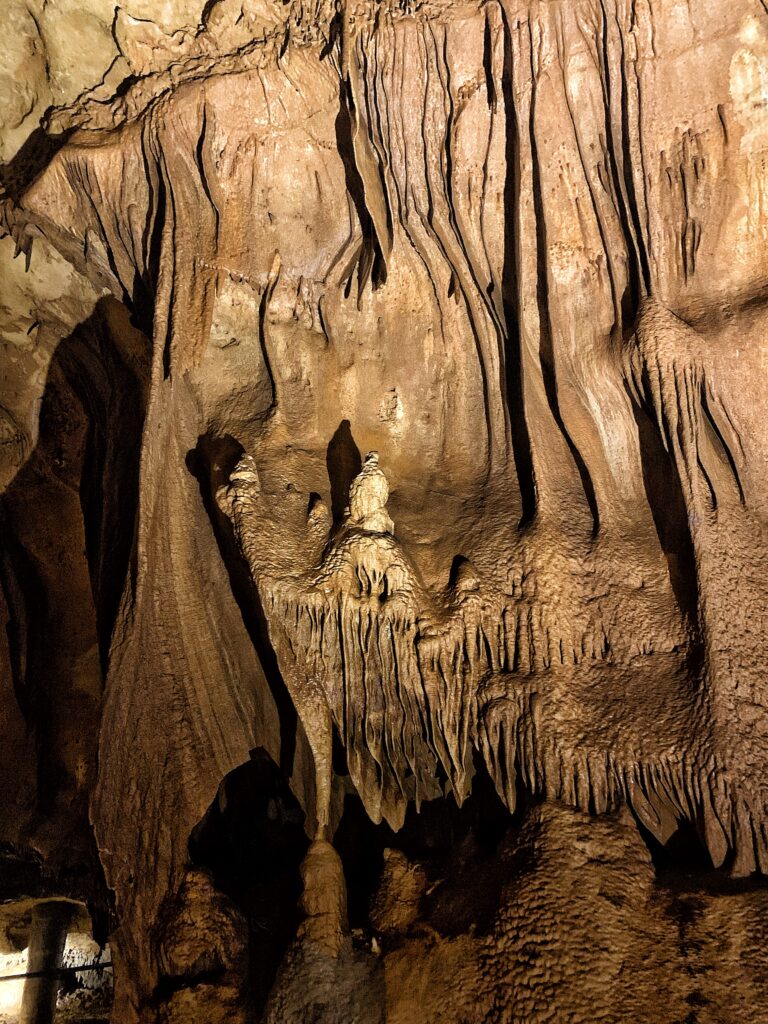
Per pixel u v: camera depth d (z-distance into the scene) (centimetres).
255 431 532
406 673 464
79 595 752
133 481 594
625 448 511
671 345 468
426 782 505
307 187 561
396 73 493
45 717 735
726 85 470
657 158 489
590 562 479
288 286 571
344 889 441
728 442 474
